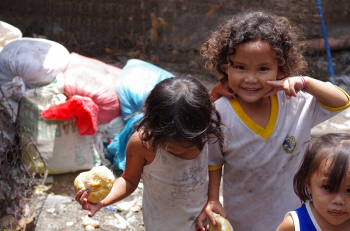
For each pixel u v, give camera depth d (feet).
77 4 17.33
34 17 17.79
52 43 11.14
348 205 4.10
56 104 9.74
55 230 8.32
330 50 16.96
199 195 5.66
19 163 10.07
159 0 17.12
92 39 17.66
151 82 10.80
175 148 4.86
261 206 6.14
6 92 9.87
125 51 17.52
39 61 10.17
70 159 10.02
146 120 4.80
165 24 17.34
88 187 5.18
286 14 16.15
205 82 15.64
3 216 8.39
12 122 9.84
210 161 6.03
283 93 5.74
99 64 11.86
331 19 17.87
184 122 4.52
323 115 5.79
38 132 9.80
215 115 5.41
